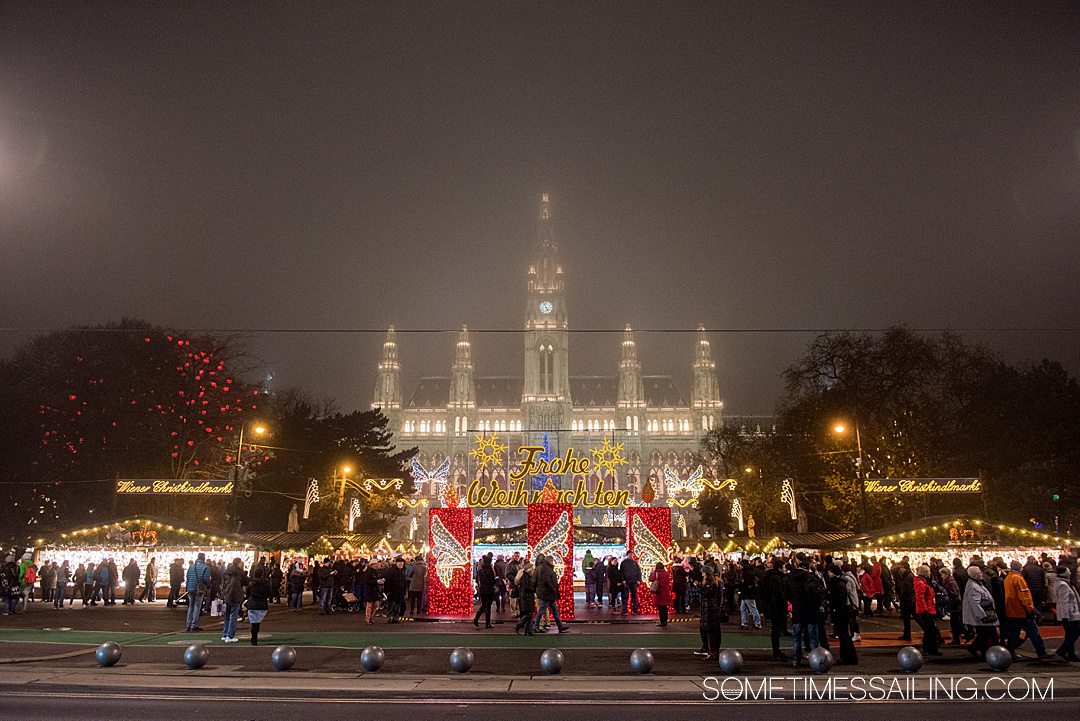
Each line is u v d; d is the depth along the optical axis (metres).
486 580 26.69
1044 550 39.41
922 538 40.16
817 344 61.16
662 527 32.88
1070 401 64.19
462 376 193.12
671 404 196.25
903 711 12.99
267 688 14.30
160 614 32.03
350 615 33.19
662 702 13.70
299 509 68.50
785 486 57.34
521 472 44.50
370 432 80.88
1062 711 12.96
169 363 60.31
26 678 15.12
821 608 17.91
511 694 14.16
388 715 12.52
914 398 58.53
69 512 58.34
